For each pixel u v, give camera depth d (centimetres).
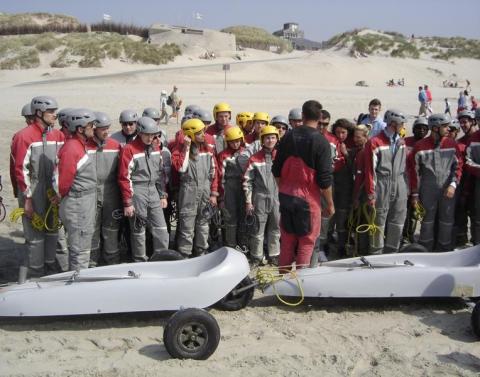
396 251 746
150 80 4366
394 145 712
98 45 5681
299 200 602
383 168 710
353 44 7244
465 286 586
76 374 473
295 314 598
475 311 532
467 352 515
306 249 616
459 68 6400
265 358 498
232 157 760
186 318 488
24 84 3959
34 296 533
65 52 5509
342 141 773
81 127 606
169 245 816
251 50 7819
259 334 549
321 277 586
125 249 806
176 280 543
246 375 473
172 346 489
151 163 689
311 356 508
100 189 690
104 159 685
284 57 7488
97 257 722
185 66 5594
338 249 812
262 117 775
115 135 750
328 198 604
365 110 2631
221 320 582
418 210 768
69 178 602
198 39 7206
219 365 488
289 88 3966
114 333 553
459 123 809
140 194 686
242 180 755
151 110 811
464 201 816
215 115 826
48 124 646
